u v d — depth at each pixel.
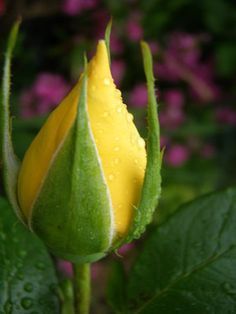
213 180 0.55
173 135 0.57
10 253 0.20
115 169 0.16
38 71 0.59
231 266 0.20
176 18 0.66
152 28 0.62
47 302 0.20
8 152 0.17
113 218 0.16
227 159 0.59
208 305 0.19
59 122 0.16
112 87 0.16
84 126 0.15
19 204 0.17
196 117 0.61
